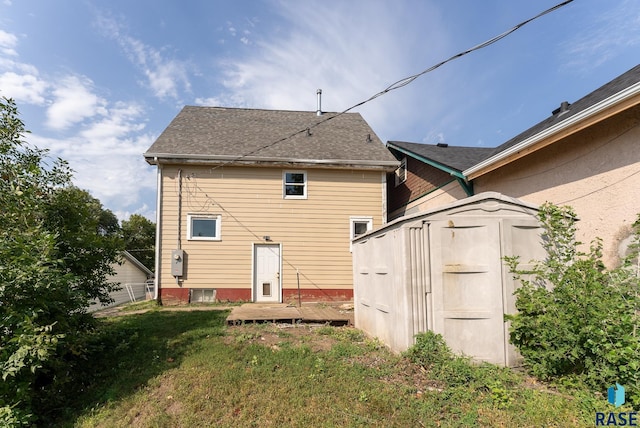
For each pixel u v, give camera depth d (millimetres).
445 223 4336
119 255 5828
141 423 3225
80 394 3990
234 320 6609
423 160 10695
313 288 10883
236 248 10742
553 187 6129
